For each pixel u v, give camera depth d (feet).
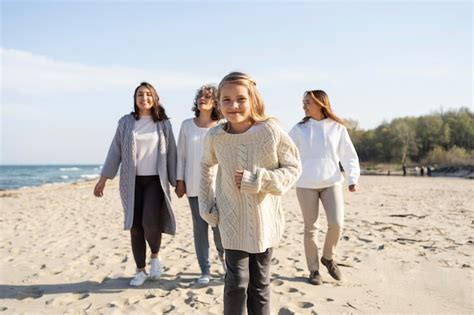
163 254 17.16
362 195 48.73
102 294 11.96
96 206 40.88
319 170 12.51
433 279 12.75
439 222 24.89
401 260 15.16
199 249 12.87
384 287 12.03
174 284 12.66
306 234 12.69
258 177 7.27
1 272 14.71
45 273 14.55
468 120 230.48
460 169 141.38
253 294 8.10
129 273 14.34
